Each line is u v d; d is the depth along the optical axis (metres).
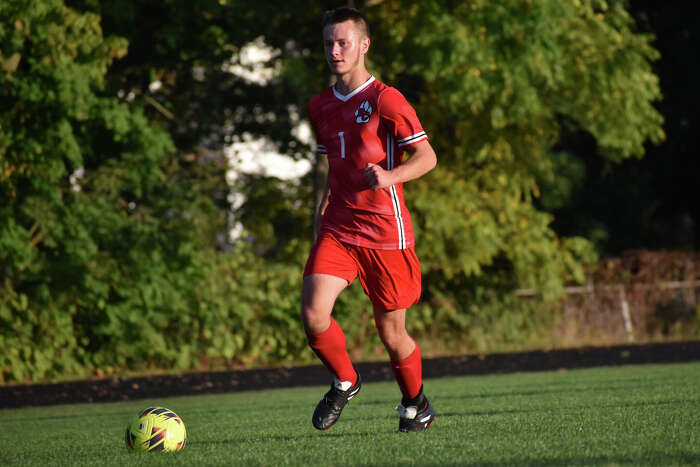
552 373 44.00
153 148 52.03
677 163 84.19
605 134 59.34
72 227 49.44
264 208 66.00
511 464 11.38
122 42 48.50
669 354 52.59
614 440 13.55
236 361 56.66
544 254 63.16
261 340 56.47
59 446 18.31
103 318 51.56
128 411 31.94
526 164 64.75
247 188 64.44
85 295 50.47
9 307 49.16
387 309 16.02
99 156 57.31
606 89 57.06
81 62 48.38
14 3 45.56
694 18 76.88
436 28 50.69
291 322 56.81
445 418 20.12
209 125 68.69
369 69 54.75
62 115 47.84
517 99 52.56
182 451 15.16
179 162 62.06
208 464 12.83
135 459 14.24
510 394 28.91
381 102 15.41
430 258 61.66
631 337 67.31
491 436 15.02
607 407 20.75
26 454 16.64
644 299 68.44
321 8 58.44
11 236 47.78
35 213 48.75
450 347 63.56
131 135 51.84
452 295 64.69
